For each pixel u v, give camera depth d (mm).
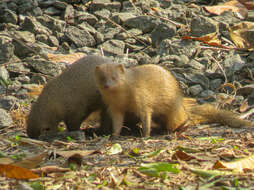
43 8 14625
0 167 5070
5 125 10070
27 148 7949
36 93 11477
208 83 11906
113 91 8641
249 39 12750
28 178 5137
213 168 5520
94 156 6715
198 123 9820
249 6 14750
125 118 9430
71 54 12586
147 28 13781
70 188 4969
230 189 4551
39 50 12781
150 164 5461
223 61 12391
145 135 8977
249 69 11891
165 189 4789
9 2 14391
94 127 10414
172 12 14336
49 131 9719
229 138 7773
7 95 11453
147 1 14992
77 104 9500
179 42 13062
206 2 15414
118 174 5492
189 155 6008
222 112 9523
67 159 6164
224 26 13641
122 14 14203
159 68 9422
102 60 9758
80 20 14000
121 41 13273
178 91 9633
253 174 5258
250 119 9891
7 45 12430
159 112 9328
